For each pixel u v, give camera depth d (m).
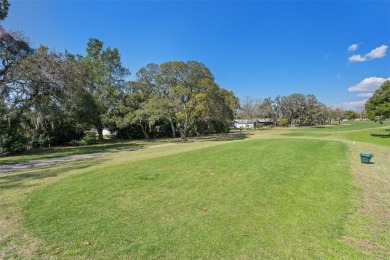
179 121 31.31
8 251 3.30
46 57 17.38
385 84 31.06
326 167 9.33
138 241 3.57
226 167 8.94
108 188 6.24
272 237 3.77
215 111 29.22
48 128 23.95
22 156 14.56
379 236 3.92
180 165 9.41
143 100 32.84
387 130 38.16
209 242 3.58
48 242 3.54
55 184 6.72
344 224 4.32
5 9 16.89
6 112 17.34
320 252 3.40
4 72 16.77
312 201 5.43
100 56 30.44
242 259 3.18
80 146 23.08
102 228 3.97
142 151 16.39
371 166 9.94
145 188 6.25
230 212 4.71
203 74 28.45
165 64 28.25
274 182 6.89
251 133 43.72
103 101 29.48
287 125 81.56
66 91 18.36
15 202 5.21
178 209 4.83
